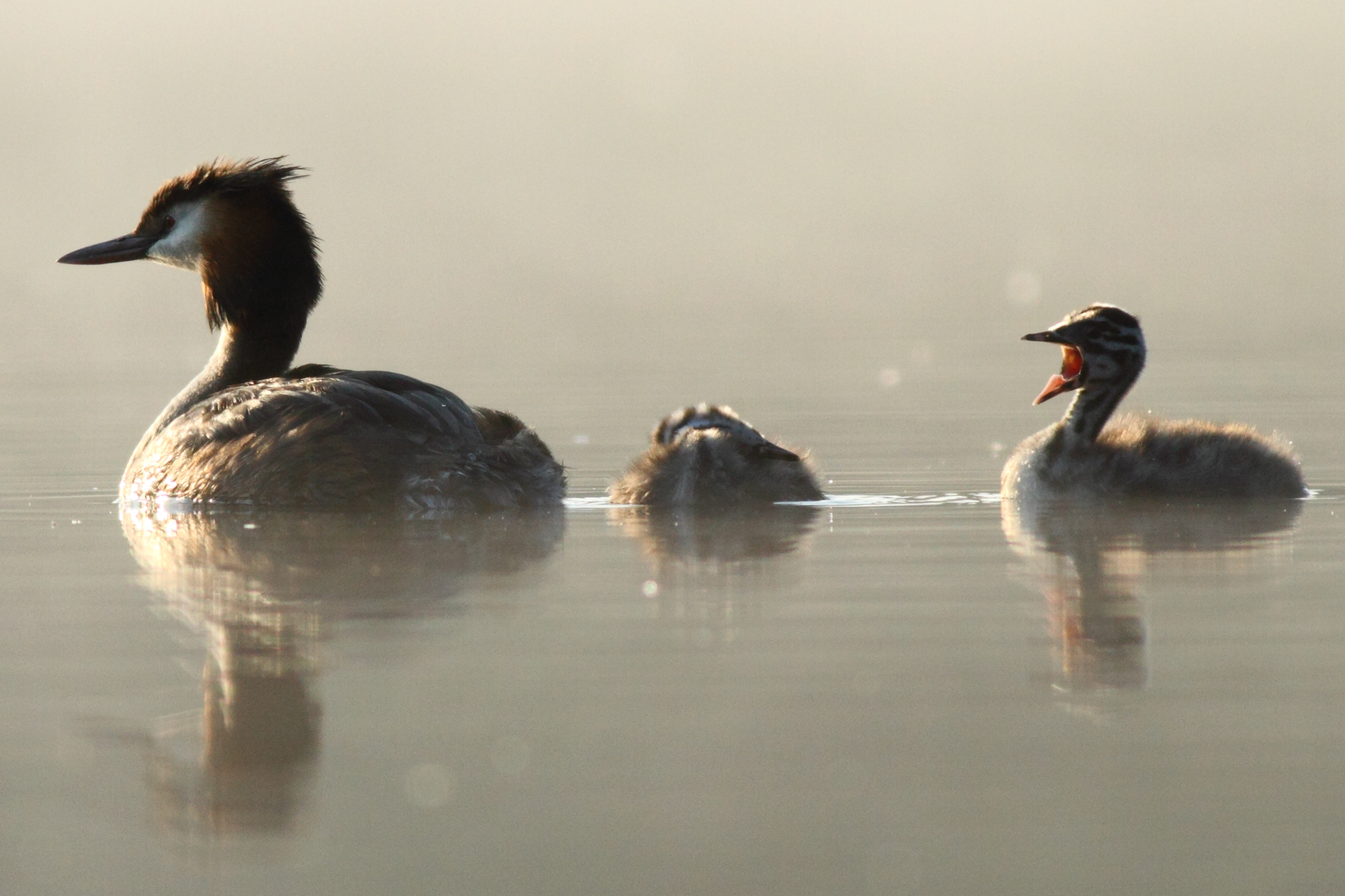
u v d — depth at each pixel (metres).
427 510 13.73
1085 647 9.38
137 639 9.80
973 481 15.91
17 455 18.05
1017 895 6.36
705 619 10.15
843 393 23.16
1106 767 7.52
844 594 10.78
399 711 8.38
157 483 14.62
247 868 6.68
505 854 6.75
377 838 6.90
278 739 8.02
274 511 13.98
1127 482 14.61
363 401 14.22
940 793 7.27
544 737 7.97
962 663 9.13
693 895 6.39
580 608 10.44
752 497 14.51
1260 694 8.48
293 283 16.11
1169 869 6.54
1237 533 12.83
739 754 7.73
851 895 6.36
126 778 7.56
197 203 15.93
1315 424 19.11
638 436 19.12
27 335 35.62
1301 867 6.54
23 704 8.58
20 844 6.92
